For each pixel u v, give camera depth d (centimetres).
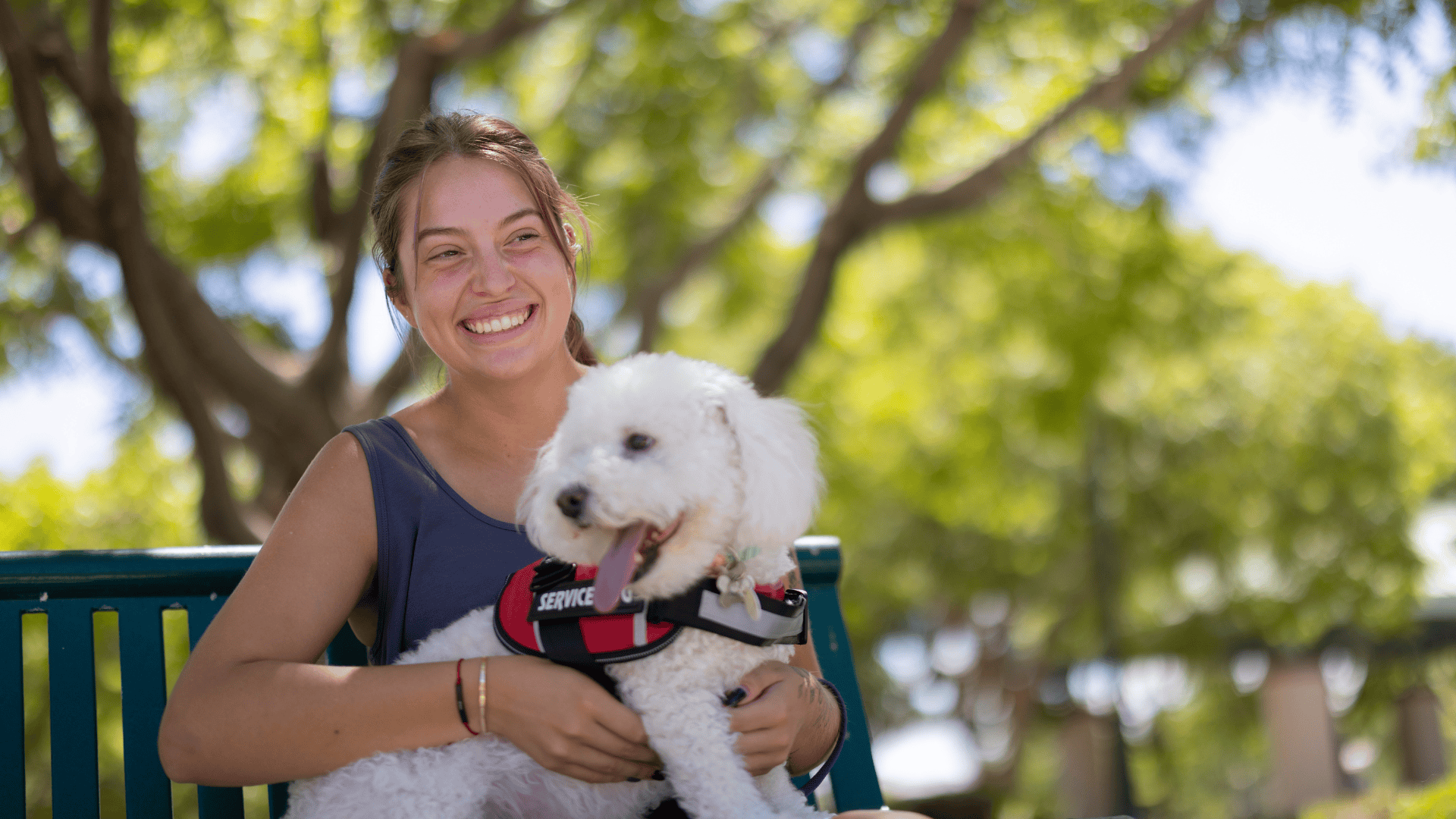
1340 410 1570
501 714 168
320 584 187
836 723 202
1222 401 1538
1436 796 426
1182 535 1614
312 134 741
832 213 838
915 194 829
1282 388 1565
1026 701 2073
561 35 903
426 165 211
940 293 1276
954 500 1543
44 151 567
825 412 1373
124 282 597
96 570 208
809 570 257
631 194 973
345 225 684
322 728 168
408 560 197
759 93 944
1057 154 884
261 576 185
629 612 171
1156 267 1041
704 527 171
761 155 1048
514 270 207
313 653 184
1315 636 1636
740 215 990
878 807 245
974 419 1426
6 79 638
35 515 648
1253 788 2164
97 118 570
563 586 178
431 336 211
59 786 201
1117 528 1617
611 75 891
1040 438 1301
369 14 713
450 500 201
